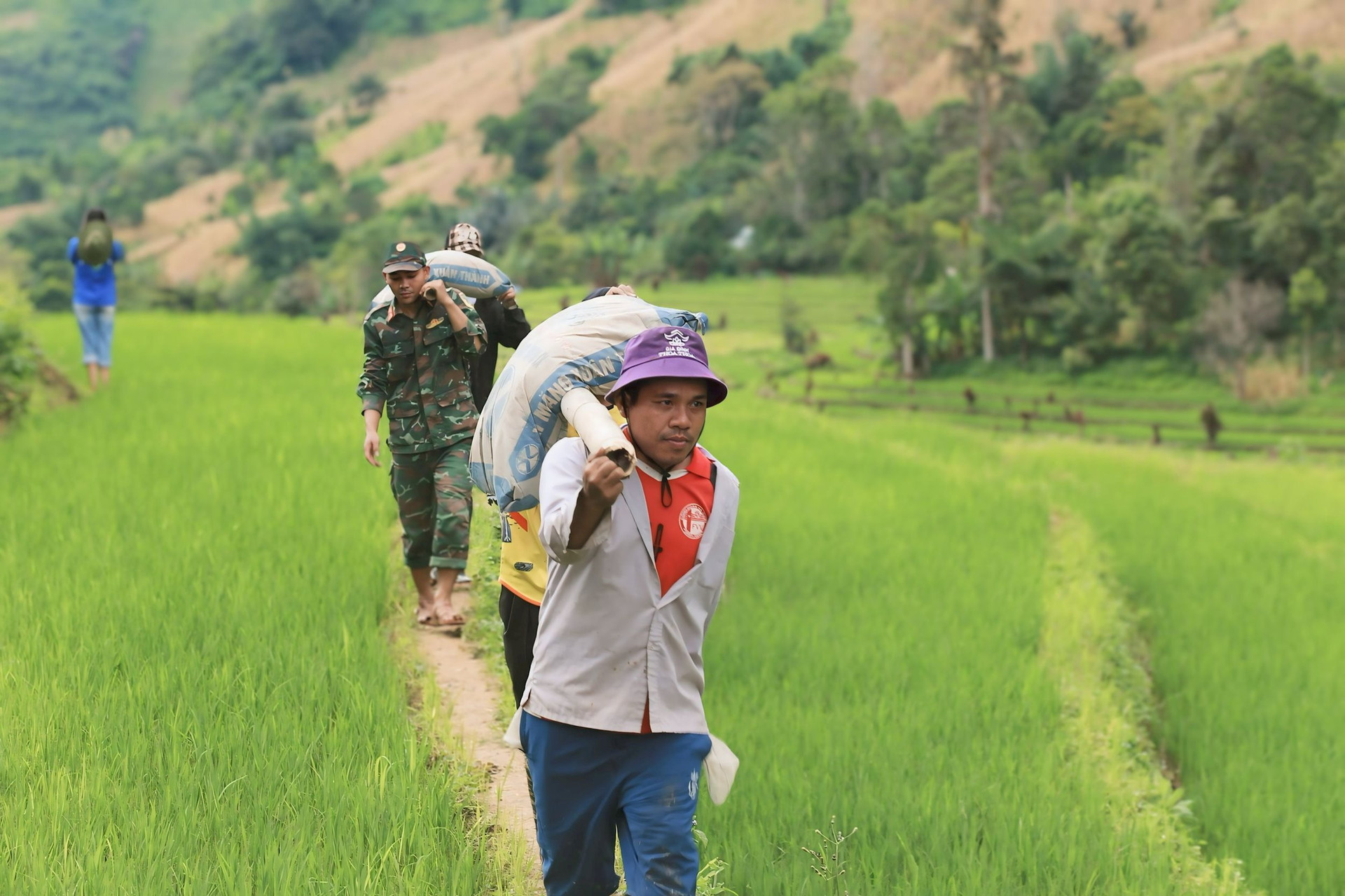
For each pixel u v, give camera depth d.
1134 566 14.33
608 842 3.74
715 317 100.75
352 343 23.08
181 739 4.79
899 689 7.72
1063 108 140.88
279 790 4.50
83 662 5.44
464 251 6.34
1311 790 8.06
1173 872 5.62
